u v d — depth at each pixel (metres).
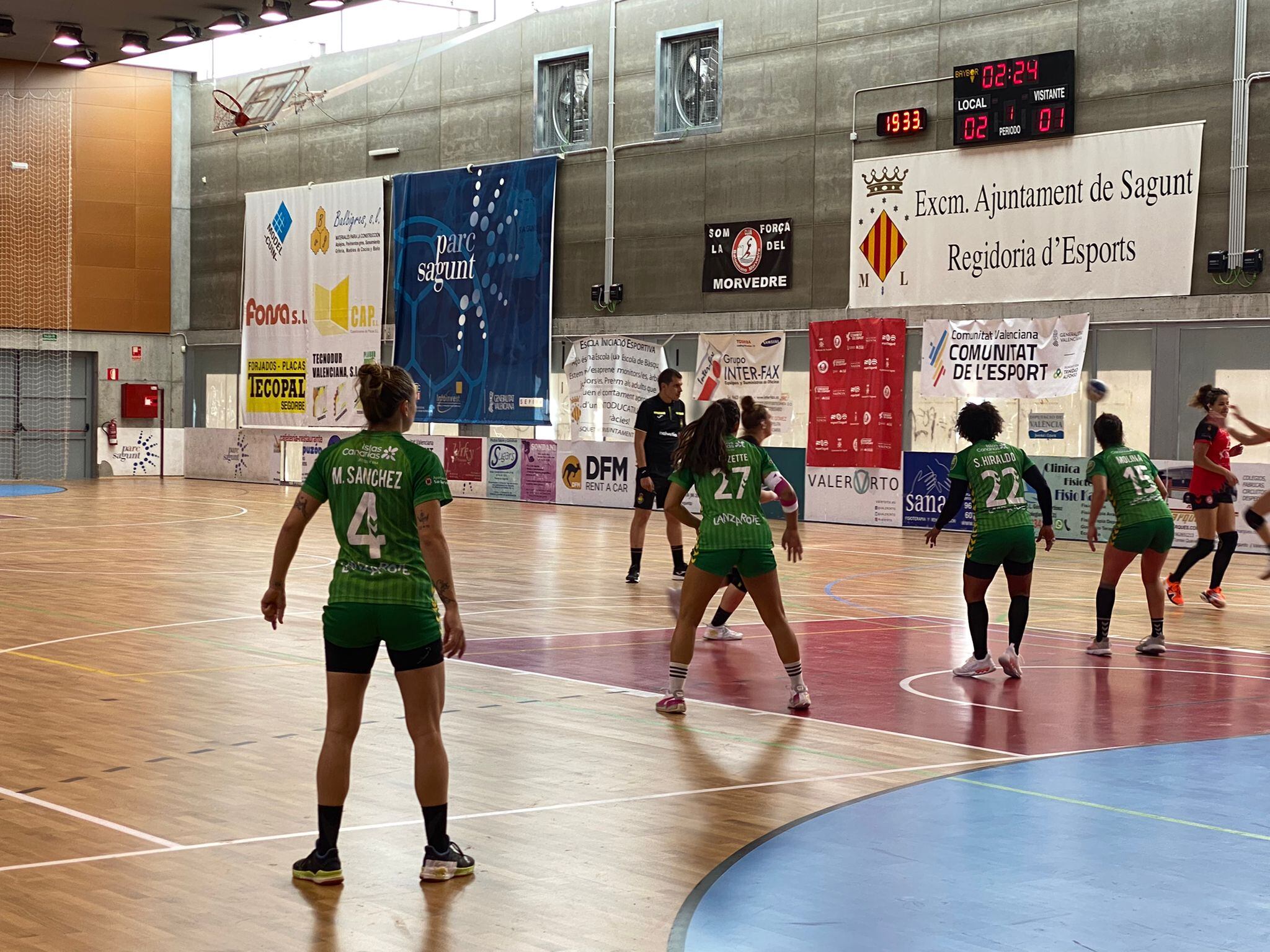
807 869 4.75
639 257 24.30
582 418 24.64
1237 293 18.03
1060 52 19.38
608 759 6.38
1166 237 18.61
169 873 4.64
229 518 21.09
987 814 5.46
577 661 9.03
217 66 31.52
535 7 25.62
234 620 10.63
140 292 31.98
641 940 4.07
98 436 31.80
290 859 4.82
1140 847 5.02
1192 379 18.47
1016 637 8.56
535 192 25.53
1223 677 8.67
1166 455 18.67
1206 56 18.25
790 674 7.57
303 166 29.75
